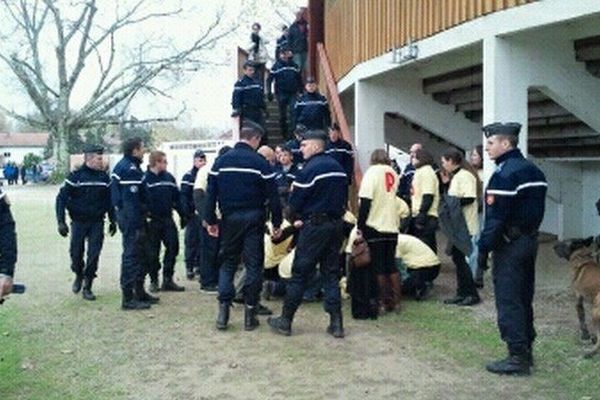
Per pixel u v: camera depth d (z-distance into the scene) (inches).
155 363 219.9
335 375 205.6
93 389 196.2
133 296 299.7
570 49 317.7
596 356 217.6
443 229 296.2
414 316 276.5
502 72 311.7
